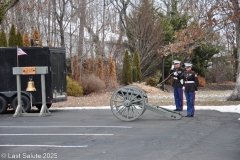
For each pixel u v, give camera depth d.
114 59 42.38
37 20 37.34
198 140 12.44
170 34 42.31
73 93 30.38
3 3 28.05
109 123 16.27
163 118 17.64
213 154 10.51
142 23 42.19
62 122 16.88
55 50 21.22
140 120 17.05
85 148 11.39
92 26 42.25
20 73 19.12
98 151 10.98
